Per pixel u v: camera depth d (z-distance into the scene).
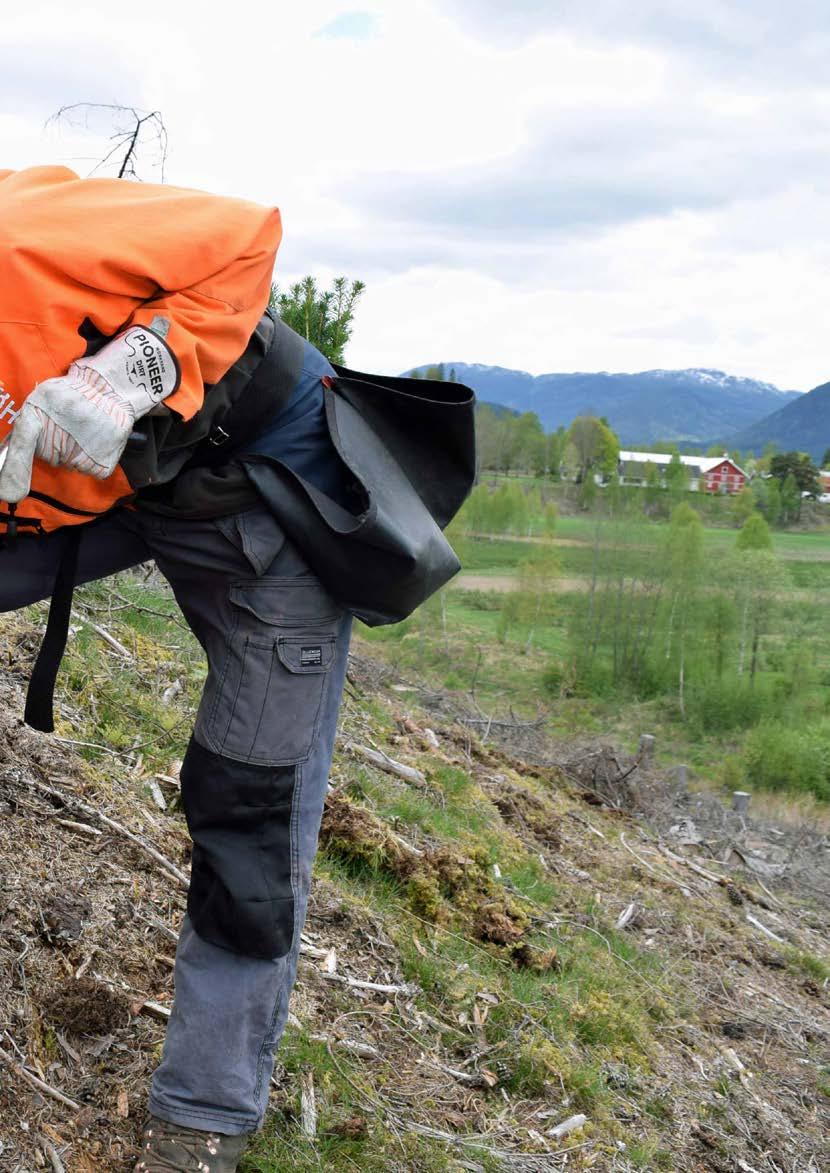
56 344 1.79
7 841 2.80
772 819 14.51
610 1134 3.25
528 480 154.88
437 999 3.50
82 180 2.01
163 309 1.87
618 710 51.62
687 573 62.88
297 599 2.11
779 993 5.76
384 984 3.38
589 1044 3.89
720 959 5.89
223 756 2.09
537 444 166.38
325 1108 2.62
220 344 1.93
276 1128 2.48
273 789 2.11
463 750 7.79
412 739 7.03
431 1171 2.60
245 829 2.11
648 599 62.38
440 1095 2.97
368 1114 2.69
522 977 4.02
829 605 67.06
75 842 2.99
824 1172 3.77
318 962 3.30
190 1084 2.09
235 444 2.06
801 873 9.35
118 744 3.89
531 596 61.97
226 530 2.07
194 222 1.92
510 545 97.06
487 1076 3.15
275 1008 2.16
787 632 61.69
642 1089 3.75
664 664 56.53
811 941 7.34
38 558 2.12
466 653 34.28
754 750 34.78
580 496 138.88
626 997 4.47
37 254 1.78
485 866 5.02
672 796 11.02
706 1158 3.53
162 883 3.05
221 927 2.08
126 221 1.88
